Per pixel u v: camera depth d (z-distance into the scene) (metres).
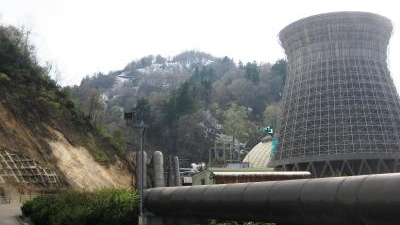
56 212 31.59
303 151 113.06
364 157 106.44
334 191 14.75
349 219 14.51
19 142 79.88
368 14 117.88
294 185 16.75
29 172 76.50
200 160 188.75
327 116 113.56
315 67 121.62
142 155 31.02
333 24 119.12
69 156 88.88
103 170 96.06
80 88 168.75
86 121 107.00
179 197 24.75
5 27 102.38
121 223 28.61
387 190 12.91
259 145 147.25
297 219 16.95
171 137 192.00
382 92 116.94
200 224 24.34
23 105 87.56
